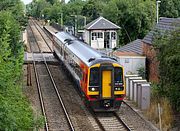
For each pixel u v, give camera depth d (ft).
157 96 120.98
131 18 264.52
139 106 121.49
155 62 148.97
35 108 120.16
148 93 118.93
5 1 226.79
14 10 235.61
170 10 292.20
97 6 374.63
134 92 128.36
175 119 106.11
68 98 135.44
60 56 204.03
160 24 159.63
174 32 105.70
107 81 115.55
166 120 103.30
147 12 264.11
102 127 102.78
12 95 69.51
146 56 159.63
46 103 127.65
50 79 171.32
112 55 166.40
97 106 116.37
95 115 114.93
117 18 273.95
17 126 61.52
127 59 158.92
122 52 175.11
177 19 146.61
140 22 262.06
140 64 159.63
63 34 220.64
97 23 276.82
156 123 105.50
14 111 63.21
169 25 149.38
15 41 153.99
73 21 413.18
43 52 265.95
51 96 138.10
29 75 159.53
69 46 170.71
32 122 73.00
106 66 114.93
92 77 115.34
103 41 278.67
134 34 267.18
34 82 163.53
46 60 224.33
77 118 111.24
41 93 142.61
